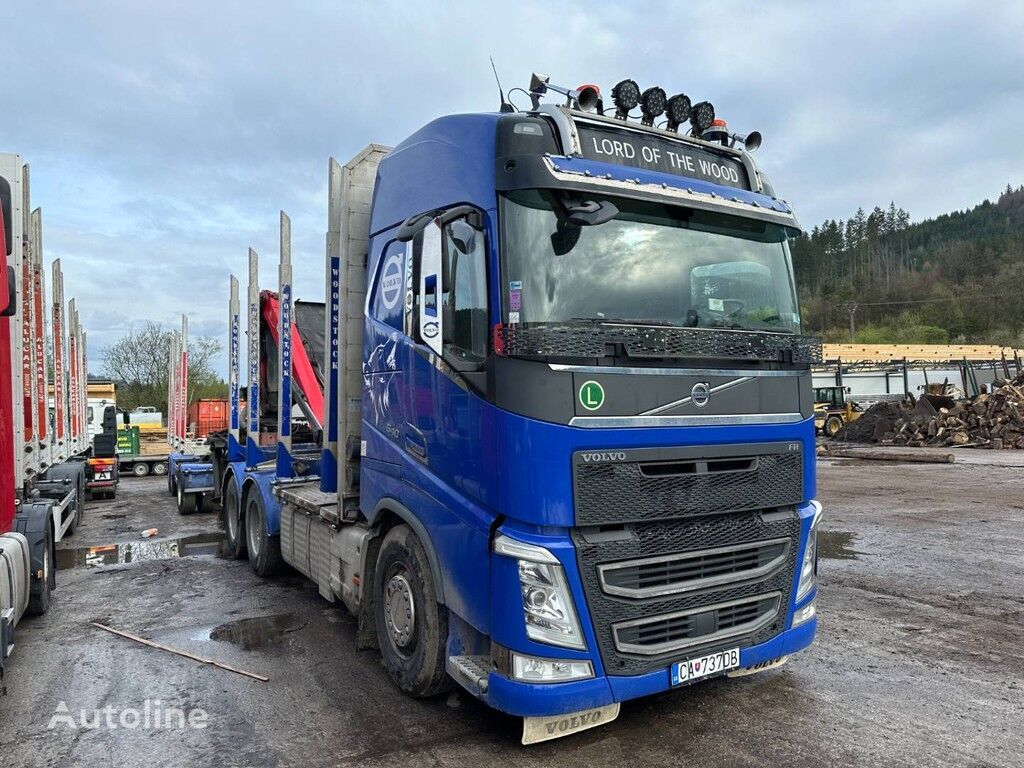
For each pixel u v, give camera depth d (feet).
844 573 25.20
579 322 11.51
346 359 18.04
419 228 13.03
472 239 12.43
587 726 12.14
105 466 51.96
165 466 78.38
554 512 11.21
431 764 12.05
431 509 13.55
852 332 244.83
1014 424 75.61
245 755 12.42
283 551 23.59
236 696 14.94
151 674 16.26
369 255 17.19
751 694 14.84
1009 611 20.68
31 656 17.58
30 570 19.67
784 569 13.50
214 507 45.80
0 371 17.53
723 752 12.37
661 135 14.16
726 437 12.77
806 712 13.96
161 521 41.29
